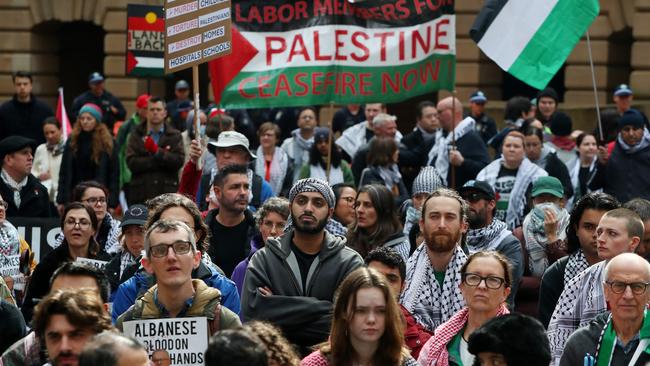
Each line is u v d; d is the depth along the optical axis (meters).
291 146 25.48
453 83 19.89
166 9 17.81
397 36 19.84
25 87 29.88
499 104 36.56
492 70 38.50
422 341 13.98
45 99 42.59
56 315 11.15
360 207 16.78
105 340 9.95
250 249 16.94
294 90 19.81
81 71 43.34
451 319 13.13
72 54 43.28
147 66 27.16
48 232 20.47
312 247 14.09
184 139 26.58
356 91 19.88
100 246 18.36
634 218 13.95
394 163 22.56
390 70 19.84
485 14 20.36
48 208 21.83
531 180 21.55
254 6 19.86
